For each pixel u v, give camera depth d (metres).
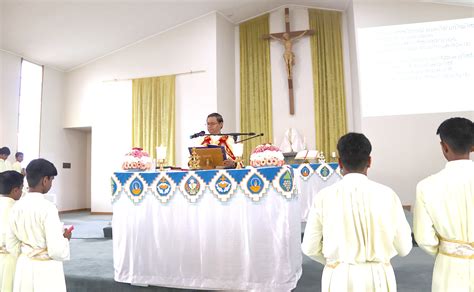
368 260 1.30
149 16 6.99
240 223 2.27
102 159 7.77
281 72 7.66
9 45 6.72
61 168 8.21
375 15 6.58
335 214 1.34
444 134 1.37
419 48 6.27
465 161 1.34
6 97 6.79
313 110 7.40
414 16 6.39
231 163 2.55
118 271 2.48
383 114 6.29
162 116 7.37
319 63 7.47
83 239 4.38
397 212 1.33
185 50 7.40
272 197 2.21
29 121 7.43
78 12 6.37
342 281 1.29
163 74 7.52
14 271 1.89
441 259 1.36
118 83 7.86
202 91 7.18
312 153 5.55
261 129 7.59
